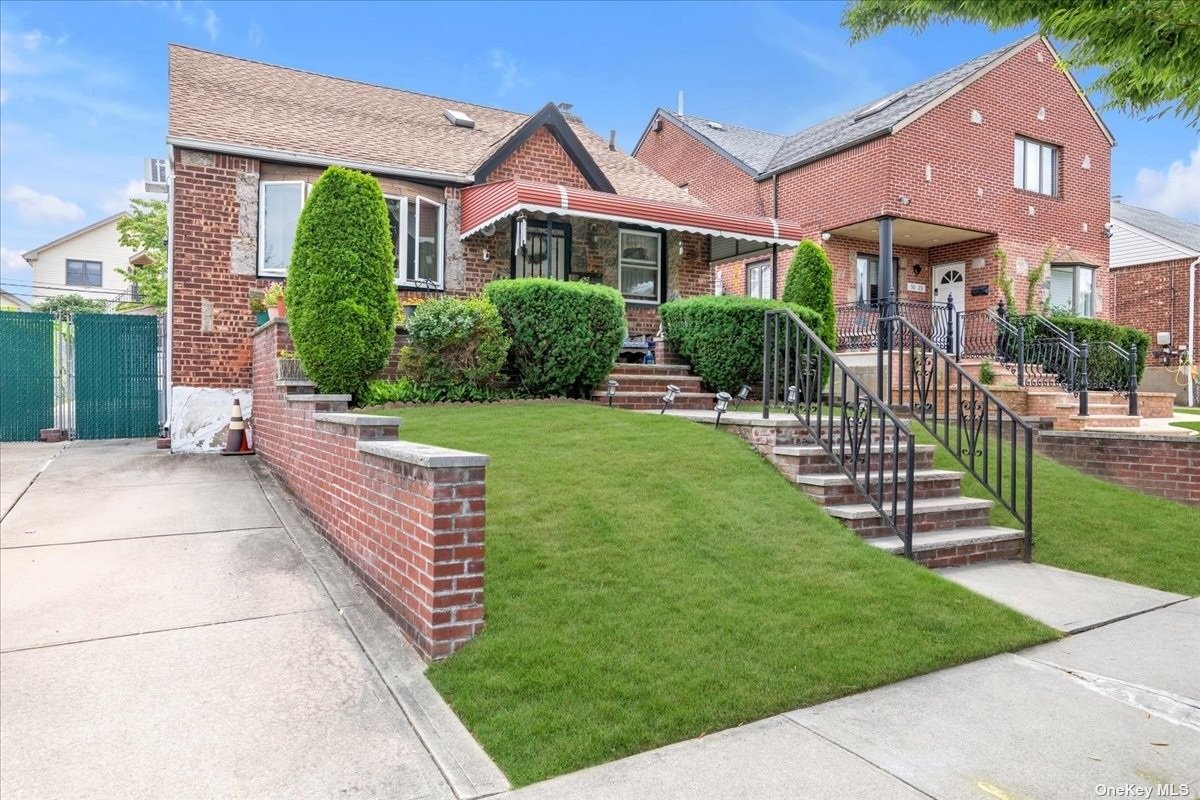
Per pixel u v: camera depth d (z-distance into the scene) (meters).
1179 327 24.28
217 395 10.43
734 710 3.54
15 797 2.83
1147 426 11.39
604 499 5.78
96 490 7.34
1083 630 4.78
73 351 11.52
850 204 17.20
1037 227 18.80
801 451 6.65
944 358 7.47
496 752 3.16
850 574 5.09
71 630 4.22
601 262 13.91
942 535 6.28
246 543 5.75
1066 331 15.22
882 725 3.50
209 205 10.55
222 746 3.20
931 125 16.94
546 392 9.41
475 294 12.66
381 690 3.69
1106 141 20.14
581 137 17.45
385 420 5.14
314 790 2.93
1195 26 4.33
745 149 22.03
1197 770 3.15
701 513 5.71
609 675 3.72
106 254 35.75
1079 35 4.89
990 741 3.36
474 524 3.98
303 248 7.70
